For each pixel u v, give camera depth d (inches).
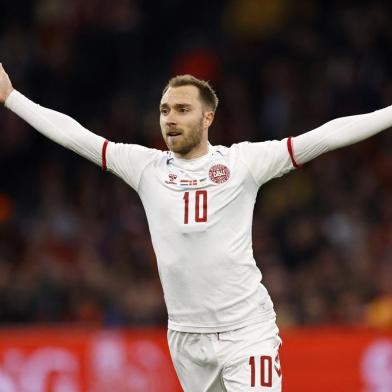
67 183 2346.2
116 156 983.0
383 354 1505.9
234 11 2647.6
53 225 2213.3
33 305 1910.7
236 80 2500.0
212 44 2586.1
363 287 1931.6
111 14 2583.7
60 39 2546.8
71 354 1487.5
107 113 2477.9
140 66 2546.8
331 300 1899.6
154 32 2598.4
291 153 954.1
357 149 2340.1
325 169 2305.6
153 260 2031.3
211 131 2394.2
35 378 1476.4
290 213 2202.3
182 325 958.4
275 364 944.3
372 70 2492.6
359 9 2588.6
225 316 943.7
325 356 1505.9
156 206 958.4
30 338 1483.8
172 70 2551.7
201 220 939.3
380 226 2175.2
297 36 2556.6
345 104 2440.9
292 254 2075.5
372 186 2287.2
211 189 947.3
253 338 941.8
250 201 959.0
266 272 1959.9
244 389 933.2
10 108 999.6
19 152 2428.6
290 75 2481.5
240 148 969.5
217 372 957.2
